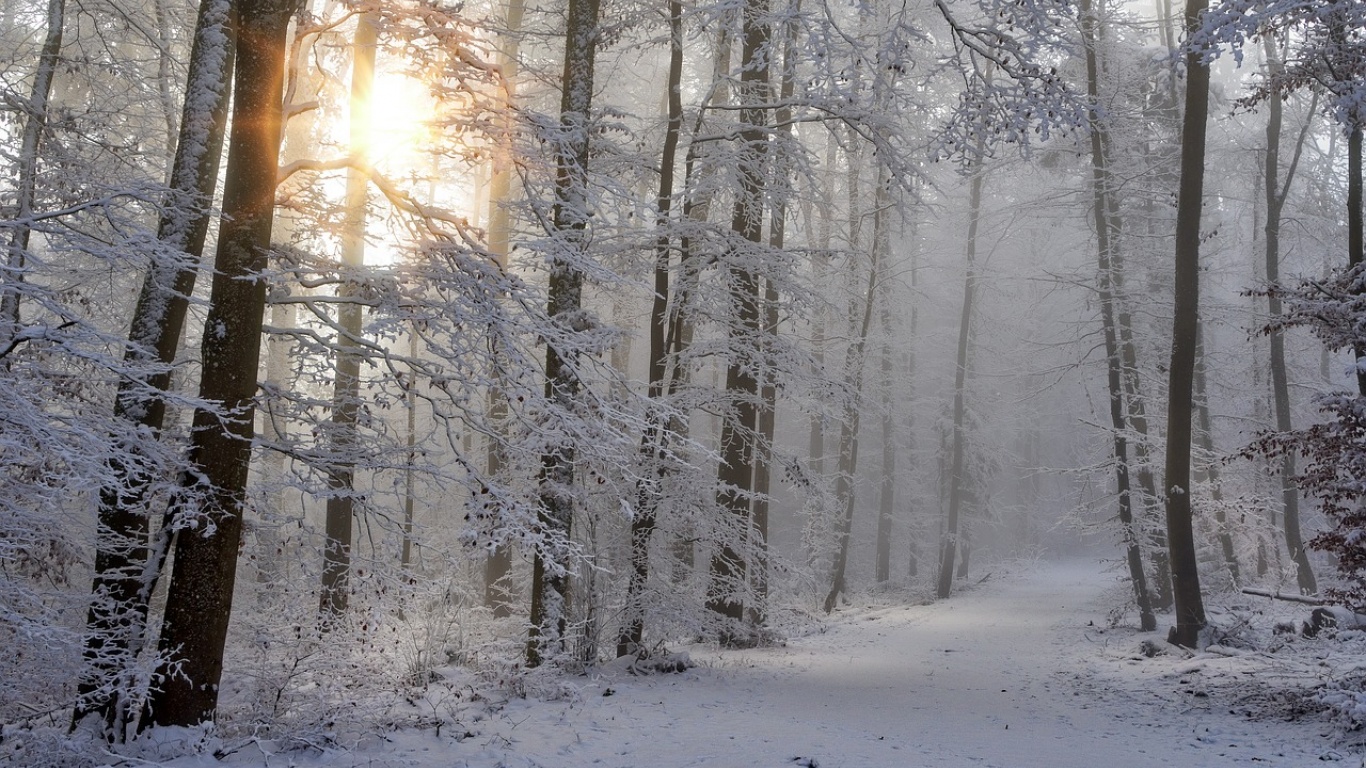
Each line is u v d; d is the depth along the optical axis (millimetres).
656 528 13531
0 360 5742
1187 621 15578
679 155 20812
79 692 7445
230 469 7512
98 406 6770
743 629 14945
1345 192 27734
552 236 8617
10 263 5855
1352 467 9789
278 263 8719
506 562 17062
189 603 7320
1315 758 7922
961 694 12094
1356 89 10727
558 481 11539
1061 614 23859
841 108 13883
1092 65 19703
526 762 7207
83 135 8406
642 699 10312
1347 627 14953
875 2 21562
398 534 8789
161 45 11547
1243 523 21797
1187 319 15719
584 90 12461
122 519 7891
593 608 11922
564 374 10492
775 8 18062
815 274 23266
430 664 10547
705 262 14047
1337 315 10211
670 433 8625
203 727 7047
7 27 13586
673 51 14047
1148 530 19547
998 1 11047
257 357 7820
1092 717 10547
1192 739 9086
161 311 8141
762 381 14828
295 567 9406
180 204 7793
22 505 6398
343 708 8148
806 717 9812
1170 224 24344
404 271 8062
